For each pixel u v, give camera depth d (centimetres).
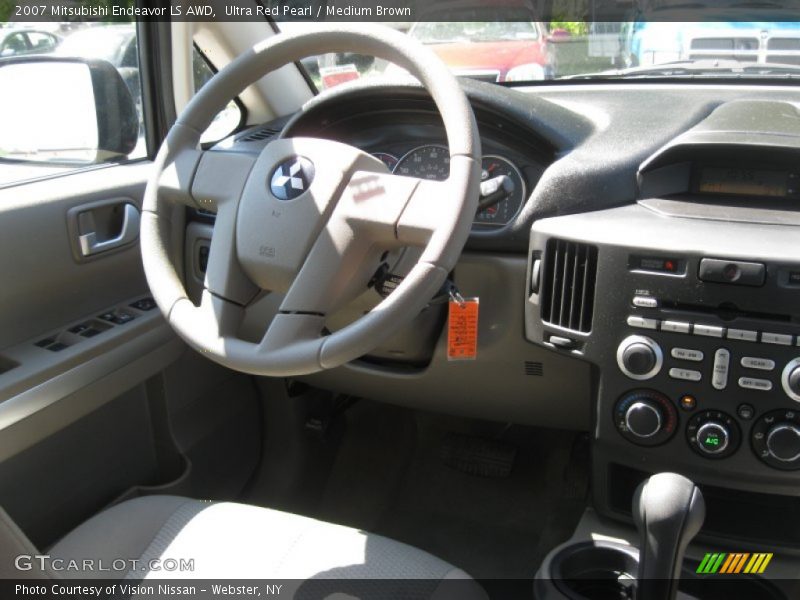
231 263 122
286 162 120
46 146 168
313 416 211
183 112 133
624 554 125
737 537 135
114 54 184
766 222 132
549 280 138
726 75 180
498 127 154
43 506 153
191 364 185
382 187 114
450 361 160
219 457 195
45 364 146
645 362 126
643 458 132
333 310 117
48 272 157
